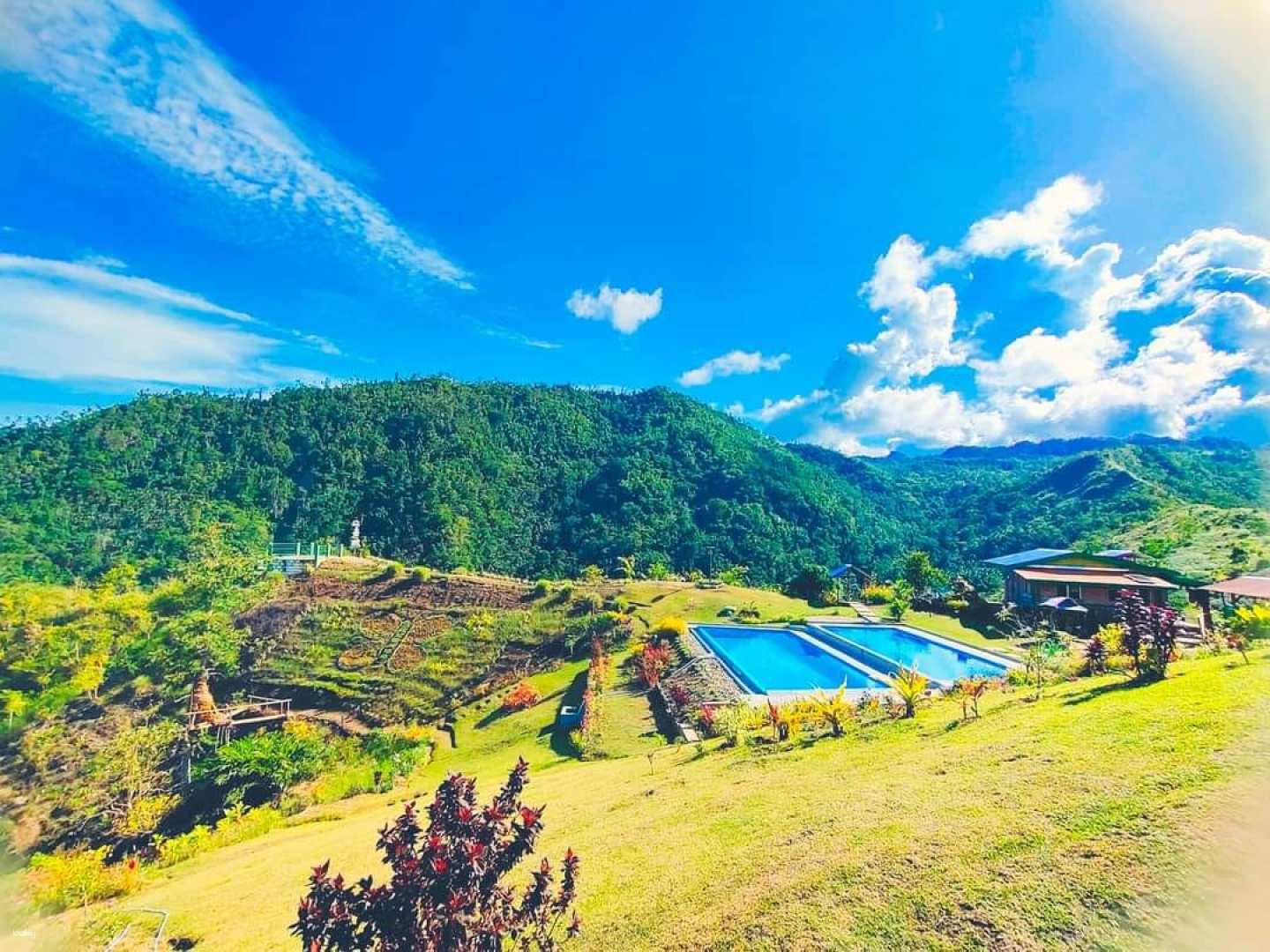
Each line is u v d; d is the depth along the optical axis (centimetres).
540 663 4291
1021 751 986
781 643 3759
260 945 1027
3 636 5303
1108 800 728
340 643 5278
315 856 1566
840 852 781
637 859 960
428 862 523
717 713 2170
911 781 987
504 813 595
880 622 3978
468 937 502
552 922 718
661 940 701
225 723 3912
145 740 3662
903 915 620
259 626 5653
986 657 2977
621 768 1834
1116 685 1302
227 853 1845
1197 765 757
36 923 1277
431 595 6106
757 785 1195
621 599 5172
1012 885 618
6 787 3666
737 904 729
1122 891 564
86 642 5338
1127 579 3500
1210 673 1185
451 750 2992
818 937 620
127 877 1559
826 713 1574
